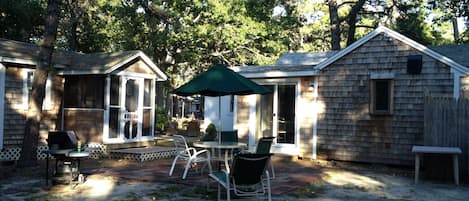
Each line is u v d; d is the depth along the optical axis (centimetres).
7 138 1212
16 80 1240
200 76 886
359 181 981
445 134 1055
